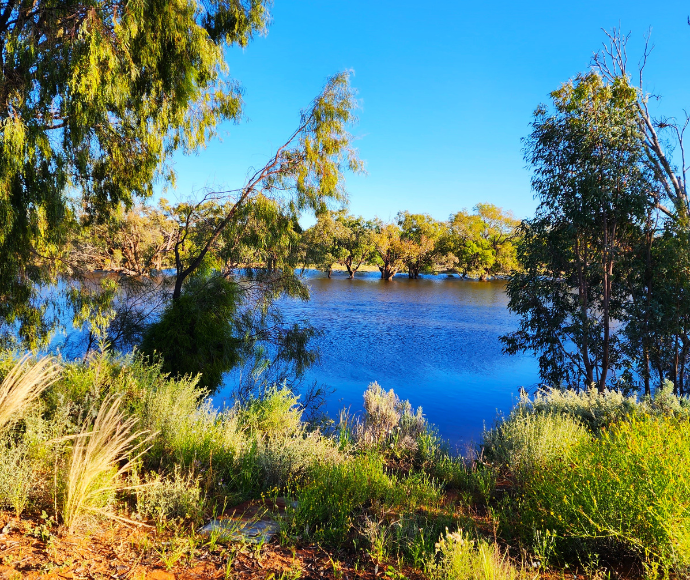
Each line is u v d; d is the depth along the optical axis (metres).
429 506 3.89
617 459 3.11
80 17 6.60
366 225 69.12
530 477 3.98
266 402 6.72
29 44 6.54
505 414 9.25
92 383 4.47
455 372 13.79
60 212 7.21
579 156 10.38
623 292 11.78
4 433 3.23
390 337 19.45
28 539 2.41
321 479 3.70
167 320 9.09
